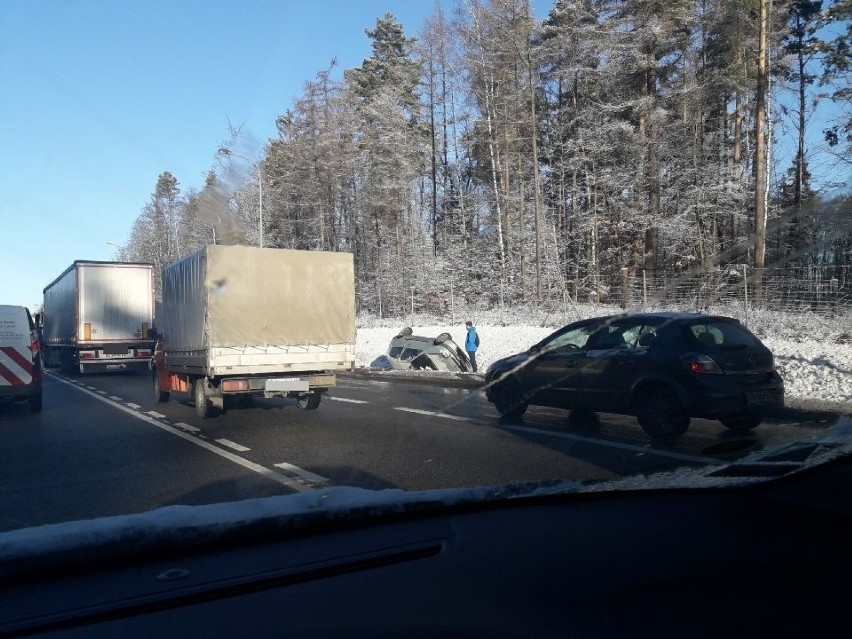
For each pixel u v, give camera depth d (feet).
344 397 49.83
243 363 39.24
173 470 25.52
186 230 105.29
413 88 158.30
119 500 21.21
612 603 10.57
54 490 22.52
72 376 81.10
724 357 27.96
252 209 96.78
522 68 123.44
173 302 45.16
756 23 83.05
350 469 24.95
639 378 29.19
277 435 33.19
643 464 23.56
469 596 10.63
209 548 11.93
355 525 13.56
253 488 22.54
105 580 10.64
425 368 65.67
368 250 172.24
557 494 15.96
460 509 14.82
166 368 47.09
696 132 107.34
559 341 33.94
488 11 119.03
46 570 10.49
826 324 51.85
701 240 97.40
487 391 36.68
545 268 126.31
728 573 11.81
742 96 96.32
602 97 120.37
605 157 118.83
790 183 85.97
